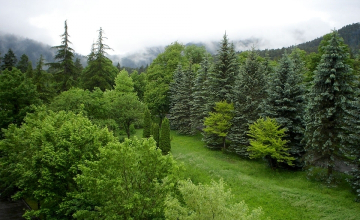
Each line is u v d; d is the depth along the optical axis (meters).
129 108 28.70
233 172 19.08
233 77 26.45
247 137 23.31
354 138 14.13
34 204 18.20
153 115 38.97
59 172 11.96
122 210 9.33
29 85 24.61
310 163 17.55
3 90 22.61
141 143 11.20
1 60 51.31
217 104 24.80
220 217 6.56
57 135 13.27
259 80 23.95
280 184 16.98
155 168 10.49
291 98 19.89
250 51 24.44
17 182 14.95
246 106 22.88
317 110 16.94
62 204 11.64
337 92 16.36
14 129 16.62
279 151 18.11
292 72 19.89
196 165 20.73
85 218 10.18
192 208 7.20
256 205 14.53
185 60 42.94
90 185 9.50
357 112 14.38
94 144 13.00
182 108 34.09
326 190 15.30
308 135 17.17
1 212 16.75
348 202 13.59
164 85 38.94
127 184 9.80
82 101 24.03
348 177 16.64
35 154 13.14
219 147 26.45
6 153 16.53
